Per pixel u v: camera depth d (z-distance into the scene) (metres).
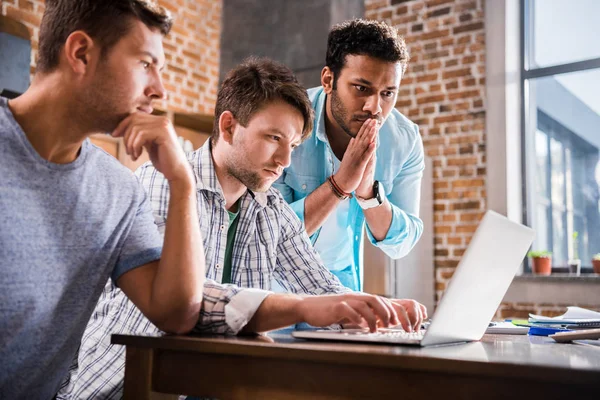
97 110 1.11
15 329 1.06
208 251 1.54
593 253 4.43
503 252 1.13
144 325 1.42
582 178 4.49
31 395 1.14
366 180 1.94
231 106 1.54
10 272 1.04
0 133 1.04
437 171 4.59
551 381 0.73
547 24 4.64
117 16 1.09
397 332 1.22
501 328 1.51
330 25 4.49
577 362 0.83
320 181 2.13
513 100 4.55
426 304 4.39
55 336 1.13
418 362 0.81
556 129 4.59
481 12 4.57
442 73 4.65
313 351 0.89
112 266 1.23
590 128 4.48
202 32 5.23
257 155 1.51
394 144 2.16
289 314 1.20
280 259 1.75
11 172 1.04
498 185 4.39
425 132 4.66
